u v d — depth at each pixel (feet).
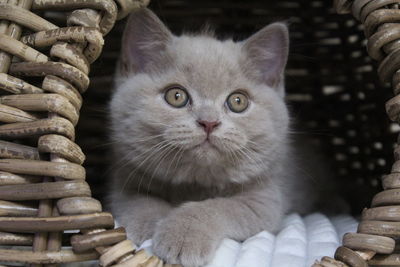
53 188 0.73
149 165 1.00
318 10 1.41
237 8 1.43
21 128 0.75
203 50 1.01
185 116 0.95
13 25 0.79
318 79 1.48
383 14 0.82
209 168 0.98
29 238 0.73
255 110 1.00
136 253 0.74
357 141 1.40
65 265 0.77
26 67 0.77
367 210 0.78
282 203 1.04
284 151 1.07
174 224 0.86
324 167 1.31
